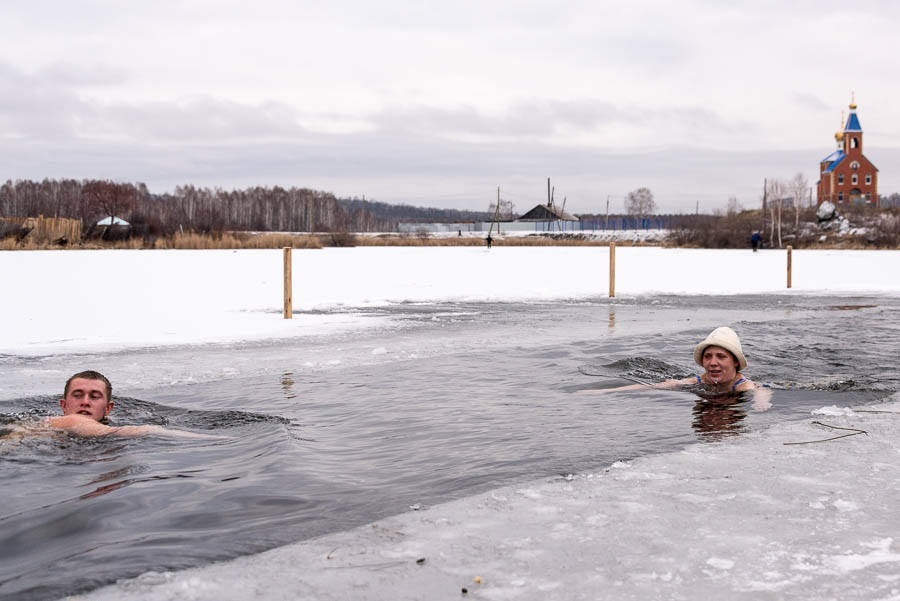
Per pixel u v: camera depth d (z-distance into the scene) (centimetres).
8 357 888
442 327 1199
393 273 2741
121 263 2952
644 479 374
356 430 504
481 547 282
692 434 481
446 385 682
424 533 299
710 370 661
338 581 252
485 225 13138
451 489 361
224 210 14838
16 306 1487
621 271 3016
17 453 441
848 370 757
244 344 1002
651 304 1678
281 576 257
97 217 11162
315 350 935
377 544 287
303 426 518
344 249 5272
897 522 306
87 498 351
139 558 274
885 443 446
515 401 605
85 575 259
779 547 279
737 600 236
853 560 267
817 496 342
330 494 354
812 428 493
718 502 334
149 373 762
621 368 775
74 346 982
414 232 12738
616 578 253
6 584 253
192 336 1086
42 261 3023
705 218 8325
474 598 239
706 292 2034
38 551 286
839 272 3012
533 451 437
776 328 1148
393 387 673
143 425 523
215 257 3538
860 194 10775
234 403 604
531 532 298
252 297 1758
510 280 2477
